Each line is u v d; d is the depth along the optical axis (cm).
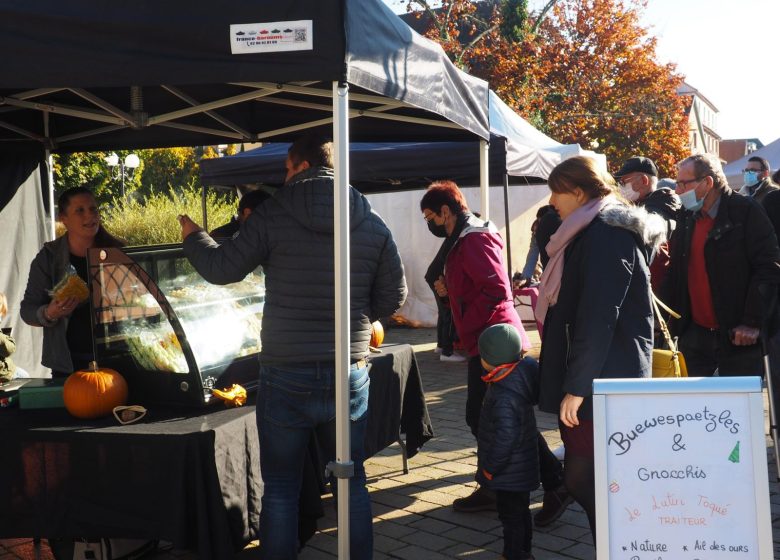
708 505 226
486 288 374
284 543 284
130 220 1439
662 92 2753
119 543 324
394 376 430
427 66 334
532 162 725
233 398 314
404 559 353
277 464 288
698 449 227
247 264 285
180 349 312
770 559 221
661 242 289
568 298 278
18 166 519
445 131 463
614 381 232
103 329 325
